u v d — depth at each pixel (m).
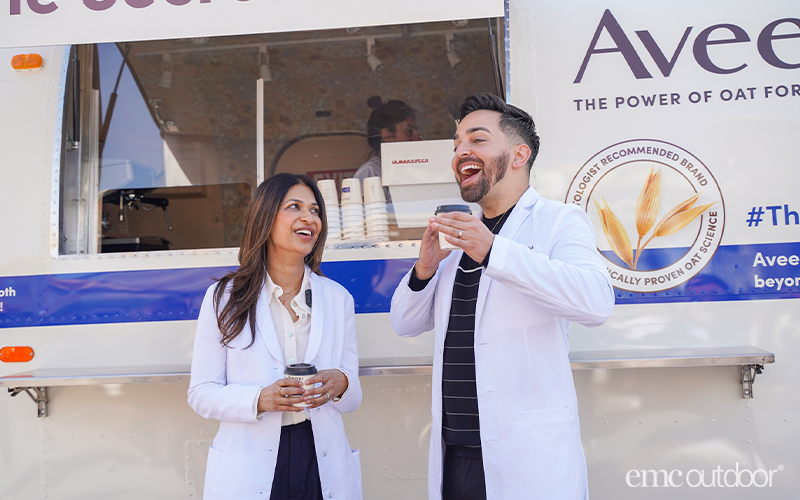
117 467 2.22
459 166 1.62
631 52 2.15
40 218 2.28
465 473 1.53
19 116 2.33
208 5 1.98
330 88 2.79
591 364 1.94
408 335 1.80
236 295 1.61
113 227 2.61
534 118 2.17
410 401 2.18
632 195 2.13
